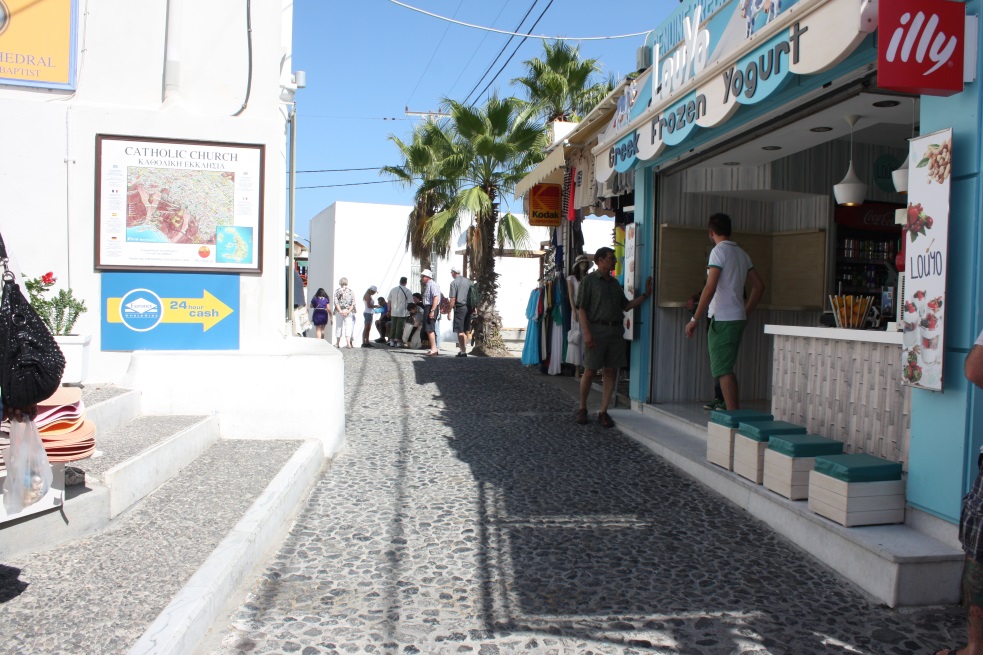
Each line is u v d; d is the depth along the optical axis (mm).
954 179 3438
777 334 5414
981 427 3371
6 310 2822
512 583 3662
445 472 5613
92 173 5883
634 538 4277
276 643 3000
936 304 3494
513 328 22219
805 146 6086
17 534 3410
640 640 3127
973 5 3391
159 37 6078
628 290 7688
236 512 4078
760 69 4273
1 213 5727
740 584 3678
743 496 4777
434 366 11992
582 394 7367
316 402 5996
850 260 7215
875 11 3379
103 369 5957
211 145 6055
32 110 5773
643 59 6598
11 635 2705
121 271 5953
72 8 5902
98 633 2729
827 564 3893
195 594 3039
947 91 3367
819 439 4449
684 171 7422
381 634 3117
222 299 6129
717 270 5773
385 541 4184
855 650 3059
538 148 15156
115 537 3713
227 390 5906
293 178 9883
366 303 18266
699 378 7652
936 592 3447
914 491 3738
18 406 2852
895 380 4168
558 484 5316
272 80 6242
